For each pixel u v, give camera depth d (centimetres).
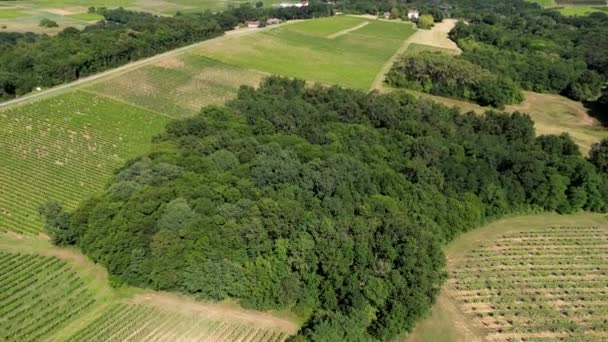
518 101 17500
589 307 7681
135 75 17850
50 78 16450
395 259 7212
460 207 9231
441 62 17500
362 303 6706
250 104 12469
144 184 8338
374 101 12875
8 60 16938
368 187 8981
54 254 8181
